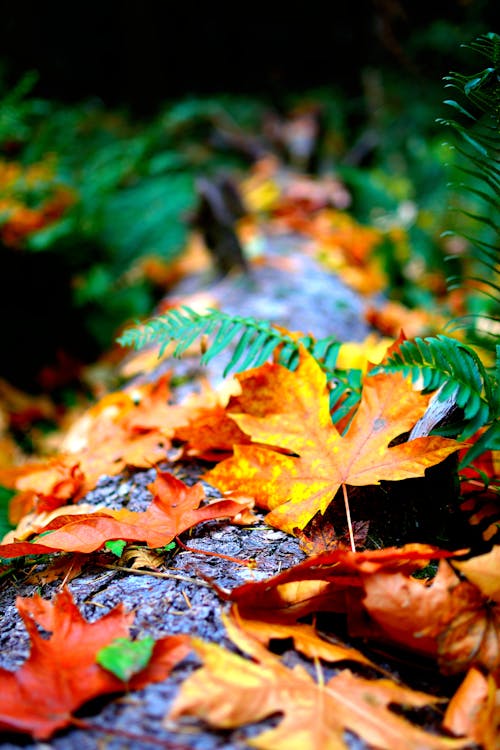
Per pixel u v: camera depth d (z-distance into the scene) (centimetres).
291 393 79
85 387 172
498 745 61
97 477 92
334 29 448
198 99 411
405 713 64
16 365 182
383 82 361
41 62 451
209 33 477
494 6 336
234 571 75
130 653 62
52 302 190
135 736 61
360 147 330
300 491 76
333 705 62
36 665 63
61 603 68
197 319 90
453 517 79
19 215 188
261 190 265
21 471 95
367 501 79
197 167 297
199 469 92
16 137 234
